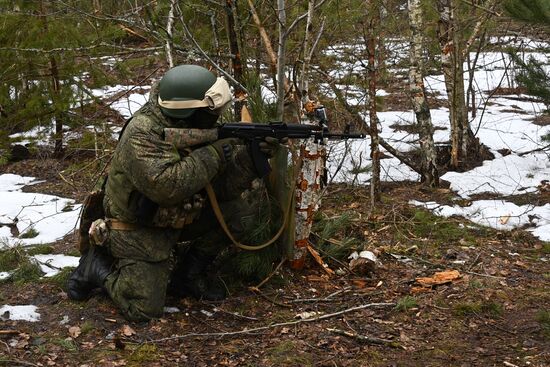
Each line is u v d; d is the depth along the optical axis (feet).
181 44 22.48
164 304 14.24
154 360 12.59
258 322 14.37
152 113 13.51
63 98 27.09
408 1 24.49
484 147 29.32
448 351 13.38
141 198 13.44
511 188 24.88
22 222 21.15
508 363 12.87
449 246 19.31
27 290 15.56
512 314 15.11
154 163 12.99
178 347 13.14
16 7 27.48
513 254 18.88
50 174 26.68
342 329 14.14
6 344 12.95
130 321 13.91
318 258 17.01
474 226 20.92
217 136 13.70
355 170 23.32
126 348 12.95
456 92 27.86
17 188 25.18
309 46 17.03
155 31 20.03
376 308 15.15
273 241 15.44
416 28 24.41
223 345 13.26
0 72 26.91
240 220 14.87
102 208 14.67
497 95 39.52
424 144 24.84
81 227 14.79
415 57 24.56
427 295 15.84
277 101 16.43
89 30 26.71
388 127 32.24
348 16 22.57
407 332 14.16
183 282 15.12
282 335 13.79
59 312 14.32
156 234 13.89
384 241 19.36
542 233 20.42
